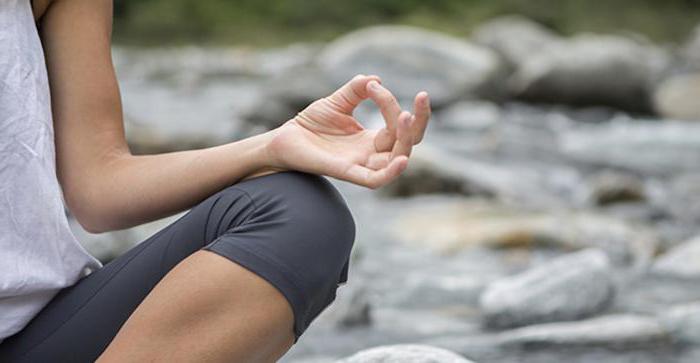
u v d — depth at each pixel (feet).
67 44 6.49
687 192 27.89
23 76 6.06
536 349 12.95
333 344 13.25
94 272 6.23
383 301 15.74
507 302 14.33
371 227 21.90
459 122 42.78
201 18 88.69
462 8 95.96
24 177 5.95
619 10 97.86
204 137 29.84
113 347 5.67
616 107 50.24
